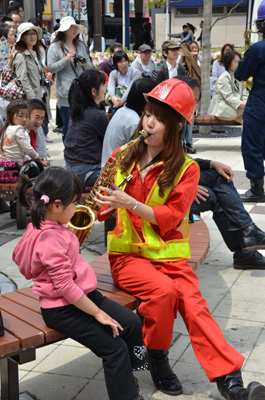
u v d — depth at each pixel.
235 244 4.48
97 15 16.61
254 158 6.44
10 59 7.93
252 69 6.20
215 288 4.23
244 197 6.60
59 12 22.92
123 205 2.84
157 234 3.00
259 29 6.30
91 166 5.00
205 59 10.83
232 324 3.67
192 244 3.93
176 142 2.93
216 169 4.31
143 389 3.01
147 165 2.98
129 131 4.32
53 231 2.50
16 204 5.69
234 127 12.26
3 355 2.42
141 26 24.36
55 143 10.40
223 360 2.73
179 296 2.87
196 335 2.79
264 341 3.45
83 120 4.98
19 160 5.68
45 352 3.42
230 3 27.12
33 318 2.70
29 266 2.57
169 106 2.90
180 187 2.92
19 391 2.99
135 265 2.96
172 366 3.21
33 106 6.44
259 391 2.60
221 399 2.89
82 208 2.88
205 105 11.02
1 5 14.79
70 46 8.34
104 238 5.30
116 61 9.76
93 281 2.61
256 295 4.11
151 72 10.39
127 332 2.66
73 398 2.93
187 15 28.47
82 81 4.98
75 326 2.53
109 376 2.55
